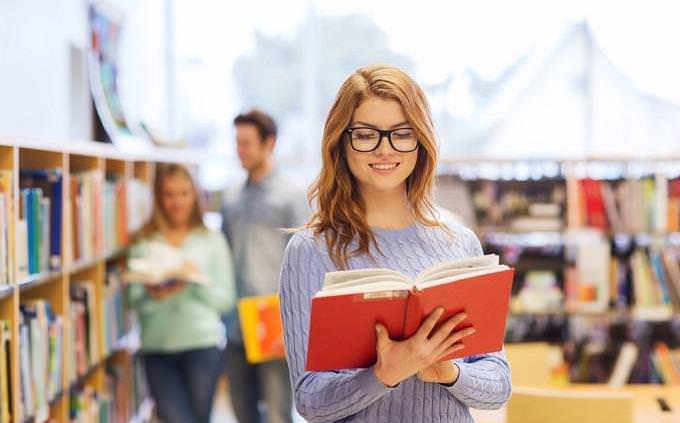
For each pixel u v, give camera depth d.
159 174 4.39
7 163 2.90
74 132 5.07
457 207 5.48
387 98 1.95
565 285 5.43
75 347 3.73
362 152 1.95
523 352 4.09
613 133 7.01
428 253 2.04
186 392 4.29
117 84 5.41
